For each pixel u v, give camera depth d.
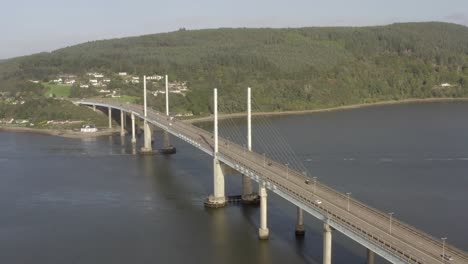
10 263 73.19
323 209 65.62
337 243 75.62
